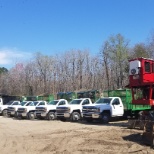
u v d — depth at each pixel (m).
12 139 14.94
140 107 24.02
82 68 71.81
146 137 11.91
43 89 74.31
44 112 27.27
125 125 20.09
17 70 78.00
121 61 64.69
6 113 34.81
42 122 24.52
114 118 23.86
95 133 15.59
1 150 12.14
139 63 18.67
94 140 13.21
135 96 20.16
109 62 67.00
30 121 26.34
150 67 18.89
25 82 76.69
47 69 74.44
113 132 15.42
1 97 39.06
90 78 71.31
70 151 11.23
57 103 27.77
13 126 21.88
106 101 22.78
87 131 16.97
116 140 13.03
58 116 25.31
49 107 27.38
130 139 13.13
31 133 17.28
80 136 14.79
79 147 11.90
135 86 19.22
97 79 71.00
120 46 64.25
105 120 21.86
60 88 73.06
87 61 71.88
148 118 13.93
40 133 17.06
